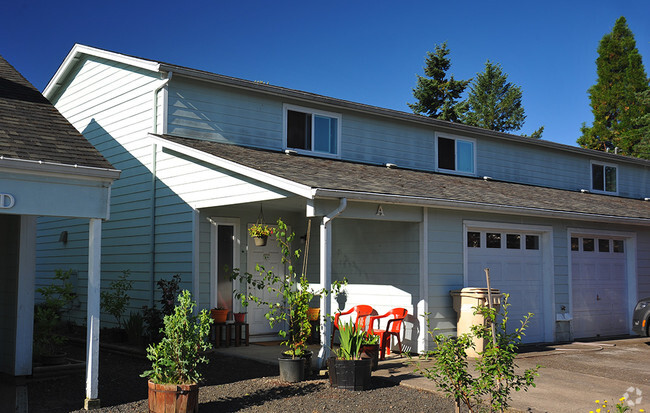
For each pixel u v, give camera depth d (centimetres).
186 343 710
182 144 1150
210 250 1201
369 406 738
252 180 1053
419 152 1605
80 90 1533
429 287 1129
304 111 1409
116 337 1245
